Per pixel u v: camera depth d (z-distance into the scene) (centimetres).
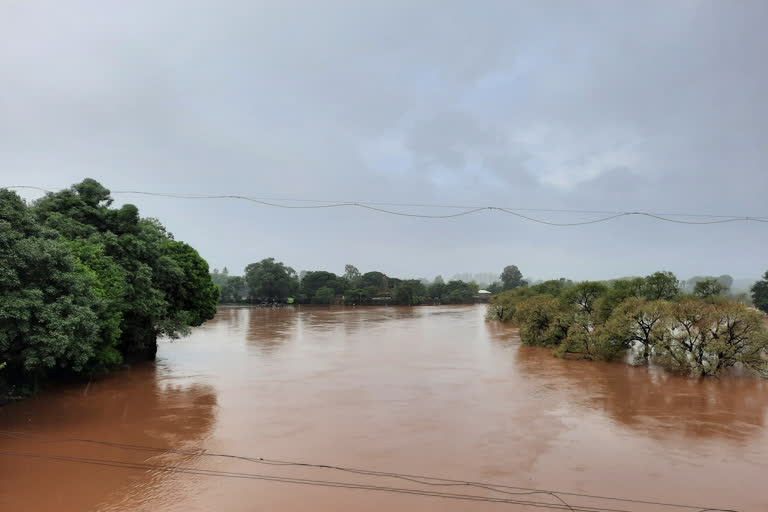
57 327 1694
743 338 2598
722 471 1356
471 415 1916
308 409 2008
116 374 2767
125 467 1375
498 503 1161
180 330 2992
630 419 1853
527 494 1211
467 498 1187
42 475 1317
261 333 5138
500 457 1464
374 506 1142
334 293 11894
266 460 1434
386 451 1514
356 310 9925
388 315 8325
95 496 1191
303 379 2636
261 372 2845
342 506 1141
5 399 2030
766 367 2570
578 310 3909
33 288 1730
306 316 7969
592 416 1895
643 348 3369
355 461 1429
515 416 1900
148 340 3083
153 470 1355
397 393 2295
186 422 1819
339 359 3341
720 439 1622
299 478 1305
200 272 3475
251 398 2198
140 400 2156
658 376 2695
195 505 1147
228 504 1152
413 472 1350
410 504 1155
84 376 2559
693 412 1945
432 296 13375
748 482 1284
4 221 1678
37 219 2297
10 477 1303
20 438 1625
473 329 5641
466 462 1423
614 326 3066
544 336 3919
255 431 1712
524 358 3375
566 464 1409
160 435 1664
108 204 2844
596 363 3141
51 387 2361
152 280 2906
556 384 2491
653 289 3744
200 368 2980
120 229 2747
